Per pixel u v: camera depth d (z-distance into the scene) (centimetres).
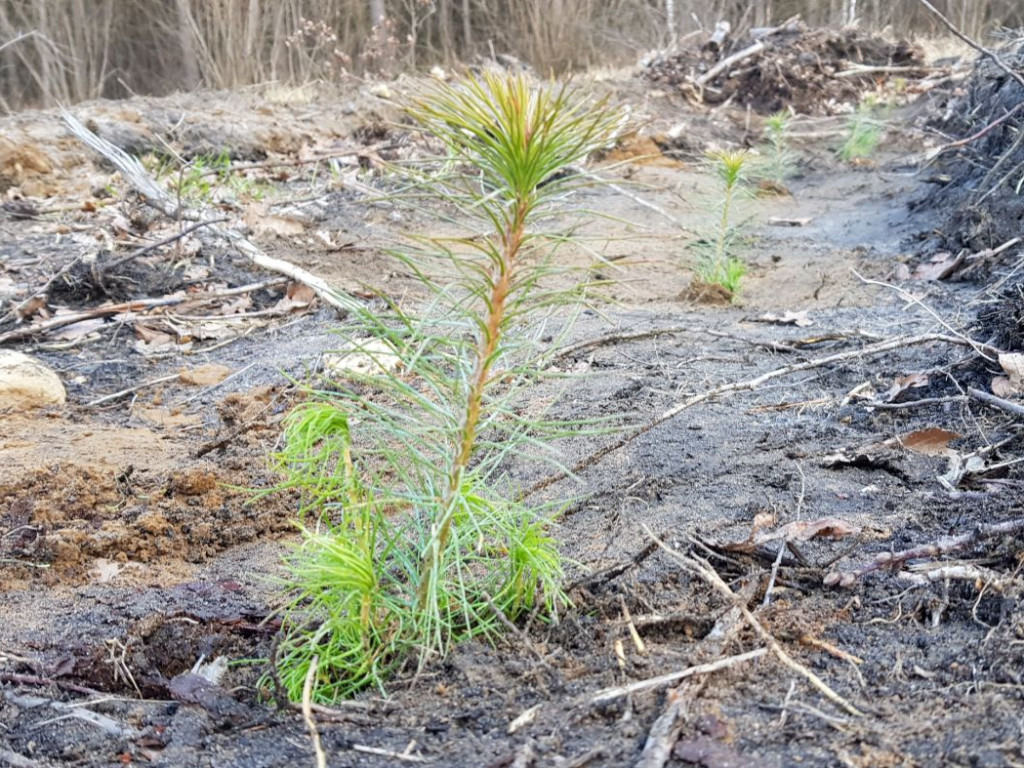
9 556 79
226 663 66
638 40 529
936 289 153
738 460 90
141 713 61
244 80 416
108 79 463
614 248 189
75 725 59
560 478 87
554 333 130
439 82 52
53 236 180
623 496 84
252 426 103
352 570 57
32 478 88
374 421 66
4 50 430
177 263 168
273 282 161
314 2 445
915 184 256
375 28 420
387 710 56
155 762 55
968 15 510
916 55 429
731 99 402
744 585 66
